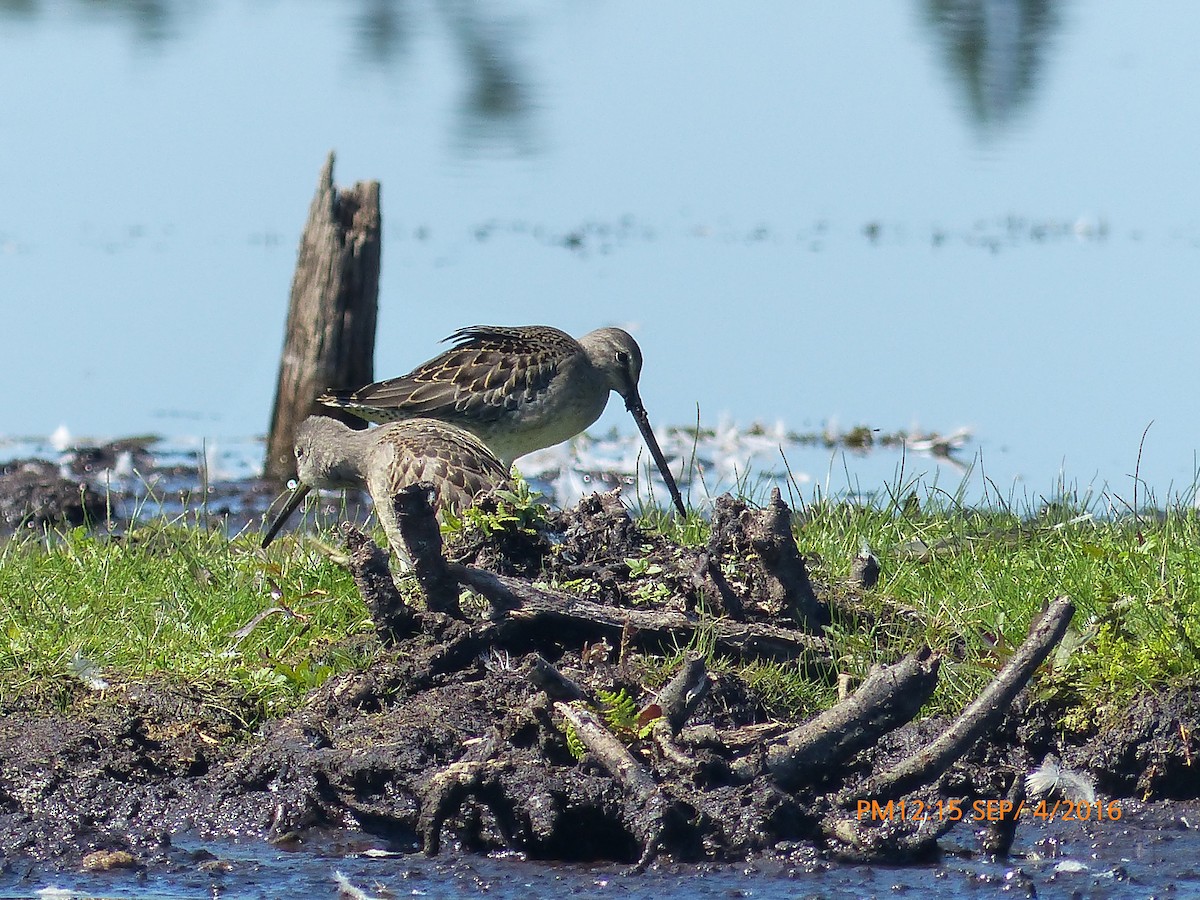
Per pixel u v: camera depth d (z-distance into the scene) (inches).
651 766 386.3
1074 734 422.9
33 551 586.2
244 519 780.6
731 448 889.5
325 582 512.7
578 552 484.7
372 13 2228.1
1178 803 408.5
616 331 786.2
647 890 358.0
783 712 432.8
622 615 443.5
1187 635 431.8
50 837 394.3
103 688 453.1
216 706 442.3
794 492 775.7
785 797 379.6
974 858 378.6
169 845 392.2
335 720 427.5
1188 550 496.7
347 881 368.2
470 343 752.3
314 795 403.9
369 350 878.4
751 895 354.6
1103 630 436.5
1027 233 1348.4
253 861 382.3
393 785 404.8
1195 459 704.4
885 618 470.0
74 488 779.4
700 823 376.8
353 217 872.3
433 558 438.3
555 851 382.6
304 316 867.4
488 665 437.1
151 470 872.9
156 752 424.8
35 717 438.6
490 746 399.2
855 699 394.0
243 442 943.7
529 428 746.2
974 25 2080.5
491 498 503.8
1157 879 364.5
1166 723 411.5
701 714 419.8
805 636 449.1
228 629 488.7
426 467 551.5
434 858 382.6
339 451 605.0
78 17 2240.4
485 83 1839.3
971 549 537.0
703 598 457.1
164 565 552.1
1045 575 495.5
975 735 387.2
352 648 460.4
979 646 453.4
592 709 393.7
